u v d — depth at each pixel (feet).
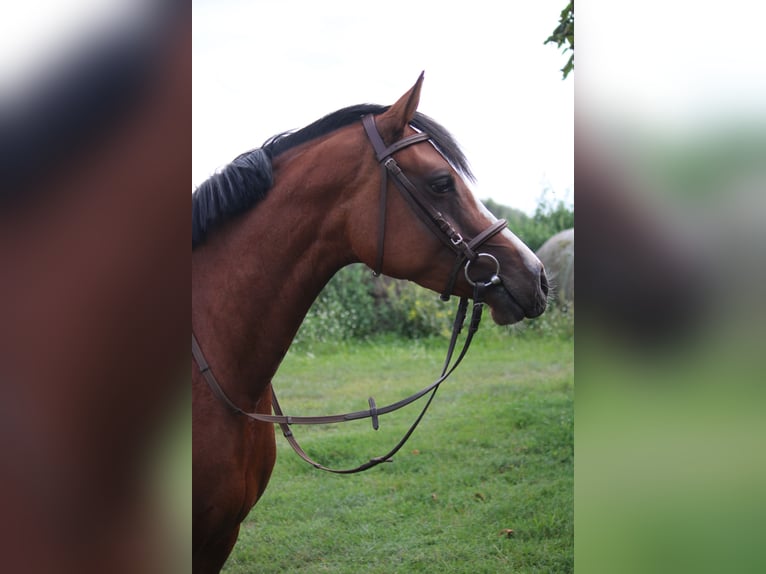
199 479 5.75
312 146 6.26
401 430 15.26
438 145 6.38
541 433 14.73
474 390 17.67
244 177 6.10
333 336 22.30
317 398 17.02
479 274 6.16
